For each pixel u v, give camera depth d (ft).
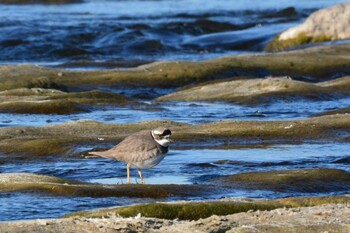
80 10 254.06
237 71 143.84
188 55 181.78
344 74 146.92
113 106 112.88
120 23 209.36
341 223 50.19
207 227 49.49
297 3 274.98
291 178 67.97
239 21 228.63
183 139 86.43
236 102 116.88
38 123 101.30
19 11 245.04
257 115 108.27
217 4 274.36
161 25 212.23
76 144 83.20
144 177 71.77
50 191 63.10
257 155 80.23
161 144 64.49
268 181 67.46
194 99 120.88
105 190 62.95
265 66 146.51
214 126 91.35
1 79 131.54
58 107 108.06
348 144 85.56
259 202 57.57
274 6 266.98
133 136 65.26
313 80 144.77
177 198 62.69
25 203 60.44
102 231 48.32
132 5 271.08
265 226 49.29
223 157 79.25
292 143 86.22
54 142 82.84
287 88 120.47
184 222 50.78
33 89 122.01
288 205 57.57
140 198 62.23
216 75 141.08
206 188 65.21
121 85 134.72
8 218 57.26
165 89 135.74
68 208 59.36
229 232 48.44
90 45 188.96
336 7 189.47
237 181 67.77
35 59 178.40
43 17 226.38
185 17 240.32
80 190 62.69
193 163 76.69
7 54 180.34
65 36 191.01
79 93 116.57
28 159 80.18
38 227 48.73
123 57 178.50
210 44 196.54
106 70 141.79
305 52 157.58
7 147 82.74
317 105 115.75
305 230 48.83
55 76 135.54
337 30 186.50
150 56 180.96
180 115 108.06
